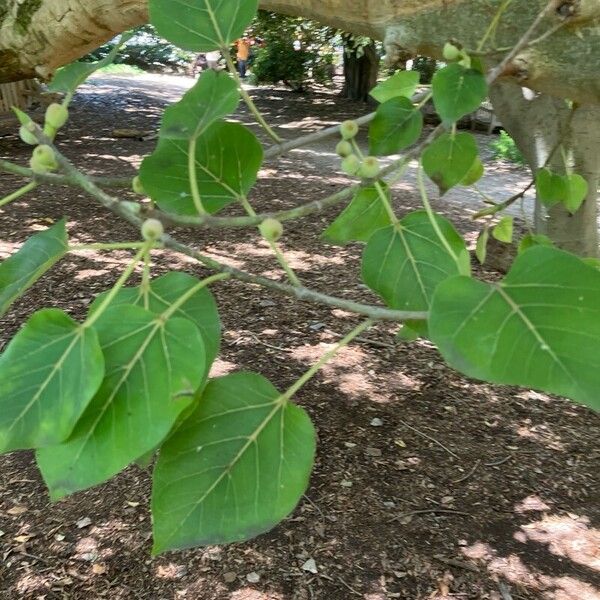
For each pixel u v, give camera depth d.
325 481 3.60
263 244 6.95
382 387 4.50
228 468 0.71
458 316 0.62
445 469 3.75
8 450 0.60
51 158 0.73
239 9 0.94
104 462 0.61
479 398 4.46
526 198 8.99
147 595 2.89
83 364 0.62
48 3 2.23
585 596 2.97
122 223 7.36
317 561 3.11
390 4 1.38
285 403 0.74
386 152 1.08
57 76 1.10
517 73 1.22
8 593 2.87
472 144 1.00
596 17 1.06
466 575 3.06
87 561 3.04
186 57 20.72
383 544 3.21
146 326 0.67
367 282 0.99
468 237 7.18
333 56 20.00
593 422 4.28
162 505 0.69
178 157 0.90
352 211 1.14
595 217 4.53
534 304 0.62
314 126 14.96
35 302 5.34
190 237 6.96
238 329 5.15
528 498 3.56
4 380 0.63
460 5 1.27
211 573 3.02
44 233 0.83
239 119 11.58
